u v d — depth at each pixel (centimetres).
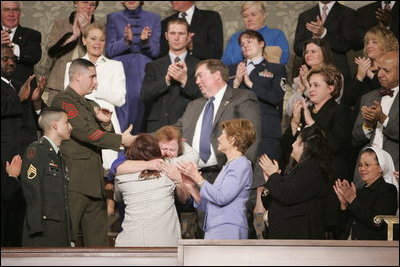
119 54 1773
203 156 1537
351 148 1634
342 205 1419
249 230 1498
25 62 1755
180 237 1271
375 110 1600
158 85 1669
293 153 1276
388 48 1706
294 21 1902
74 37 1761
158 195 1255
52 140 1278
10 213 1421
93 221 1364
